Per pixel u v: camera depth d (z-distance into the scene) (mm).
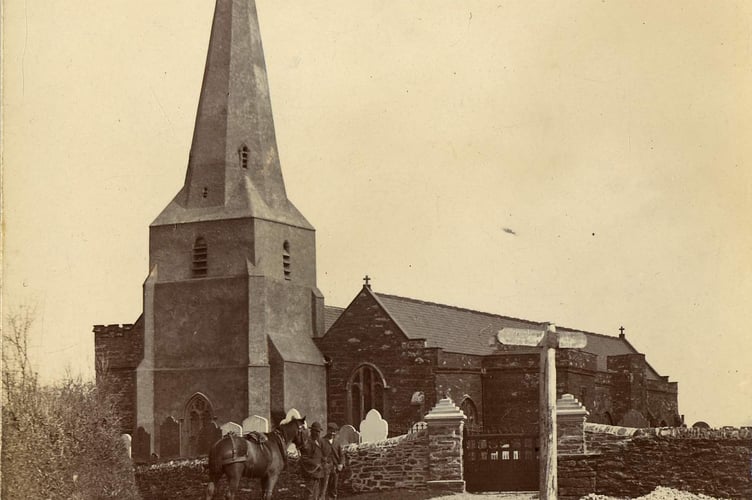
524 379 64875
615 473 36000
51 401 38281
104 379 53406
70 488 37500
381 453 39125
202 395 62531
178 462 41281
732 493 34438
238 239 63750
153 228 64938
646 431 35938
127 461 40625
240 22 67688
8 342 41562
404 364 61938
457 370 63281
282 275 65438
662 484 35375
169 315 63844
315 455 36844
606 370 73750
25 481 36188
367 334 63344
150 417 63281
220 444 35812
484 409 65938
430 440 38469
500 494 37594
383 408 62281
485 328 71938
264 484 36500
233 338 62656
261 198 65438
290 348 62969
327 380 64625
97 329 64188
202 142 66125
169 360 63531
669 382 80562
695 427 35469
